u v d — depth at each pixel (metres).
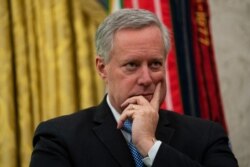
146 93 3.07
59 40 5.81
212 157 3.19
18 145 5.89
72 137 3.16
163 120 3.31
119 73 3.06
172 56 5.75
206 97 5.84
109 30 3.08
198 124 3.35
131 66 3.04
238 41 6.59
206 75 5.85
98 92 5.82
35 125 5.82
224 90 6.55
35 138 3.25
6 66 5.82
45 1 5.82
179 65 5.77
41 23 5.84
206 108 5.84
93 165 3.08
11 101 5.83
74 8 5.82
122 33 3.04
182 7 5.83
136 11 3.07
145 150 2.96
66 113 5.75
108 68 3.12
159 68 3.07
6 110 5.80
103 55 3.14
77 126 3.23
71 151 3.11
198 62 5.83
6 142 5.79
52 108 5.77
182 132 3.28
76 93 5.86
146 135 3.00
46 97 5.82
